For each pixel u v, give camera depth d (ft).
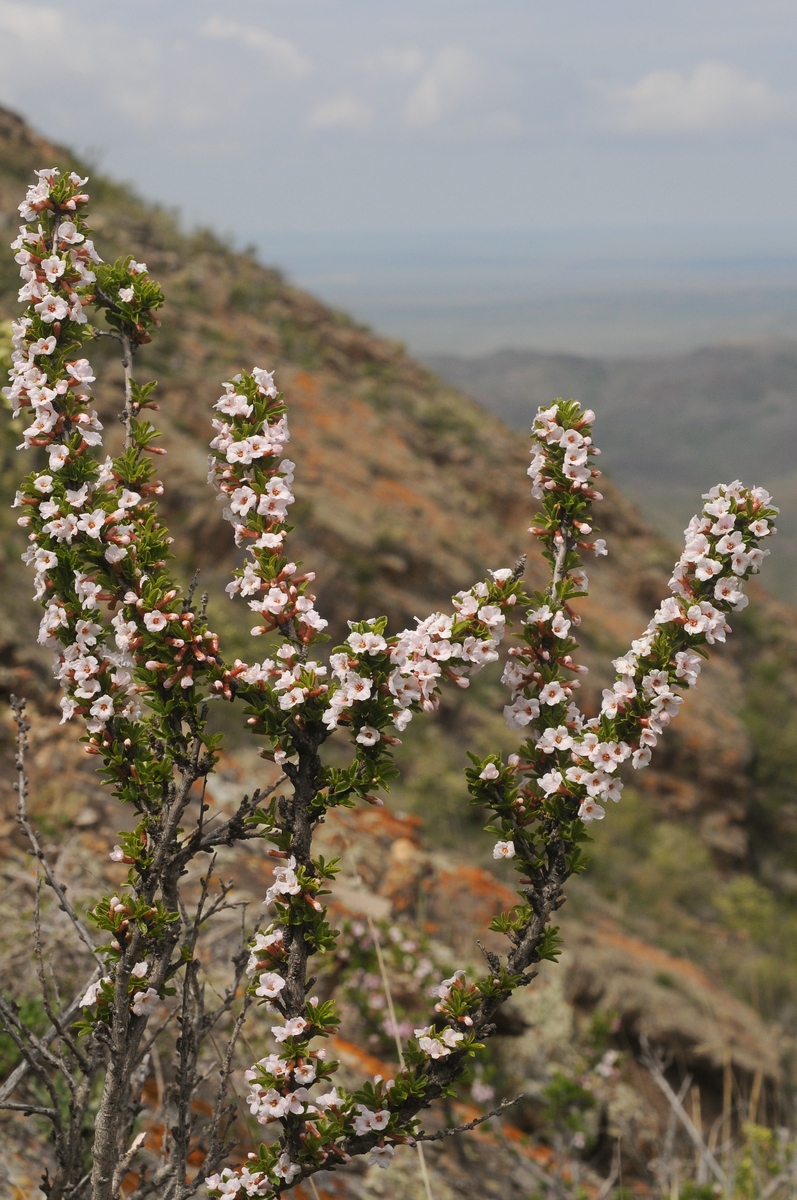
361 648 7.69
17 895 16.84
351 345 93.25
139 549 8.11
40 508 8.21
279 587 8.15
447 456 81.76
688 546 8.22
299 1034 7.66
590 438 8.70
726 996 36.99
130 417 8.85
